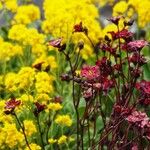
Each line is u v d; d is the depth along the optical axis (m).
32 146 4.05
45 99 4.49
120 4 6.65
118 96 4.02
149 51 6.94
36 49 5.92
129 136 4.09
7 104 3.70
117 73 4.38
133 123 3.49
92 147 3.96
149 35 7.02
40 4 8.99
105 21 8.96
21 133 4.25
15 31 5.88
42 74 4.60
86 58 6.15
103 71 3.91
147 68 5.63
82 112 5.07
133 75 3.89
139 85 3.85
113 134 3.83
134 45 3.77
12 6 6.83
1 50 5.77
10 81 4.72
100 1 8.64
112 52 4.02
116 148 3.91
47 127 4.71
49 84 4.62
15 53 5.81
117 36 3.96
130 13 6.89
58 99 4.55
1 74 6.24
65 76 3.97
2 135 4.15
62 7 5.97
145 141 4.14
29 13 6.58
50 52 6.60
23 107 4.59
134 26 7.88
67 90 5.76
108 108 4.95
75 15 5.91
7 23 7.48
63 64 5.82
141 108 4.59
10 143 4.10
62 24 5.90
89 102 4.10
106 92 4.07
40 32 7.80
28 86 4.65
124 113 3.62
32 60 6.49
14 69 6.49
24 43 6.02
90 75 3.75
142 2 6.75
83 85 3.93
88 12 6.31
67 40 5.83
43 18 8.66
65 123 4.38
